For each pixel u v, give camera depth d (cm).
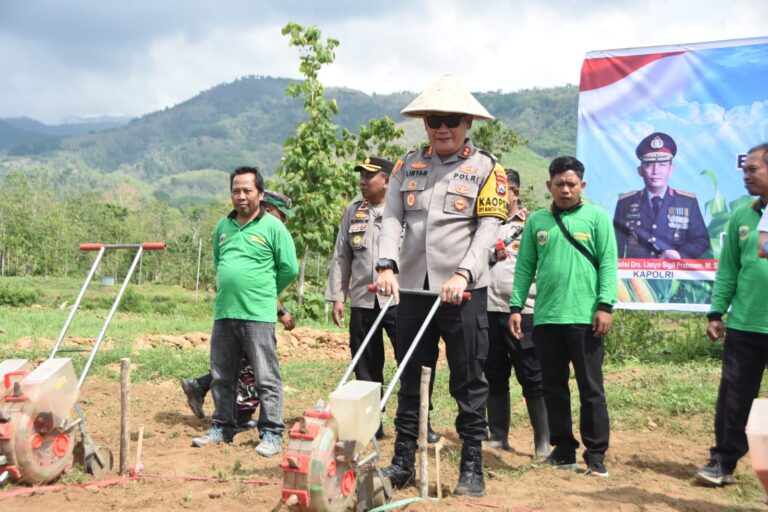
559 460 565
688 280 1102
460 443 651
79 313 2166
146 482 487
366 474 412
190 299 3891
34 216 7238
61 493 453
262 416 596
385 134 1867
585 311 538
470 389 464
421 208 469
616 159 1130
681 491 520
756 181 529
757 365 539
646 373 999
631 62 1124
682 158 1102
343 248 689
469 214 462
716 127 1088
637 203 1123
